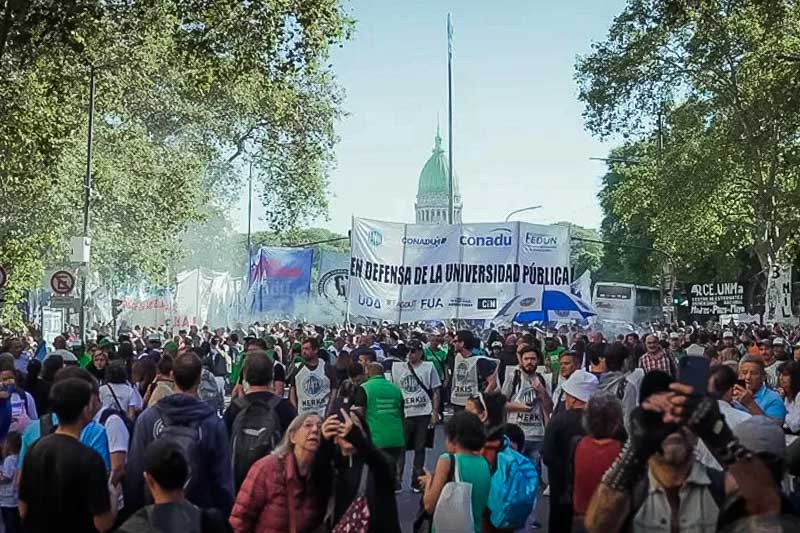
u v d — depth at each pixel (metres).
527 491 7.05
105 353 13.85
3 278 21.22
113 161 40.09
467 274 23.58
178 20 22.50
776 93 28.64
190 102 45.19
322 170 49.66
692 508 4.57
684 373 4.62
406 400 14.34
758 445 4.64
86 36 22.22
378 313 23.31
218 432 6.95
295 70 22.33
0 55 20.22
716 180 45.12
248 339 15.28
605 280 95.50
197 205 48.78
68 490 6.02
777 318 45.38
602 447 6.75
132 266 44.47
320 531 5.90
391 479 5.91
